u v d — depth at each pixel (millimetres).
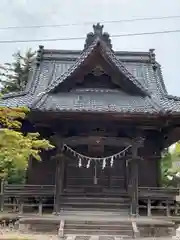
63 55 23547
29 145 8242
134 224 13727
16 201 17719
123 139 16719
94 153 17672
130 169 16828
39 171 18766
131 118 16094
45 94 17609
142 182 18719
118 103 17250
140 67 22891
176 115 15680
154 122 16750
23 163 8109
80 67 18047
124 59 23266
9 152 7727
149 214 16250
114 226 13734
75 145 17531
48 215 15656
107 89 18953
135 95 18578
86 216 15336
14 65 33562
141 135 17391
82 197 17188
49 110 15414
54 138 16594
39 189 16609
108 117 16031
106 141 16812
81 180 18125
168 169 29297
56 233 13805
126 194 17500
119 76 18391
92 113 15578
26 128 17797
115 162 18453
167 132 18391
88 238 12633
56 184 16172
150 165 19047
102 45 17953
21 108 9219
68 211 16391
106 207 16781
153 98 17953
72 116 15969
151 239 12766
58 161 16422
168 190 16656
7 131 7492
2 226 14875
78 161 18250
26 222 14055
